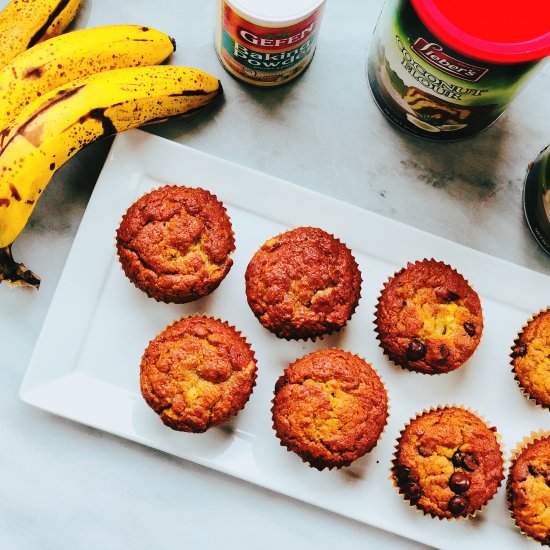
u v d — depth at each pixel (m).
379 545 0.54
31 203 0.48
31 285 0.52
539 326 0.52
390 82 0.51
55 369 0.52
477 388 0.54
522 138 0.56
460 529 0.52
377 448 0.53
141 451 0.54
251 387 0.50
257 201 0.54
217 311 0.53
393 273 0.54
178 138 0.56
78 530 0.54
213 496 0.54
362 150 0.56
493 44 0.43
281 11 0.47
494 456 0.49
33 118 0.46
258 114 0.56
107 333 0.53
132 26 0.52
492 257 0.53
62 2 0.51
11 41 0.50
